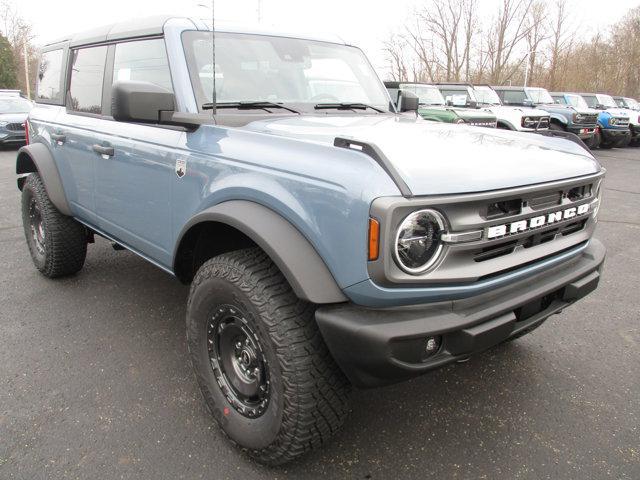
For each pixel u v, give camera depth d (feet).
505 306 6.80
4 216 21.89
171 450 7.98
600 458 7.91
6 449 7.88
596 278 8.43
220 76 9.50
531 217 7.06
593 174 8.26
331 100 10.99
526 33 130.11
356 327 6.09
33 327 11.73
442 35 129.18
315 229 6.40
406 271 6.03
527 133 9.87
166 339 11.32
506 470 7.67
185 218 8.63
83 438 8.17
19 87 170.19
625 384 9.93
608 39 147.02
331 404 6.89
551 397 9.47
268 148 7.31
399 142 7.27
